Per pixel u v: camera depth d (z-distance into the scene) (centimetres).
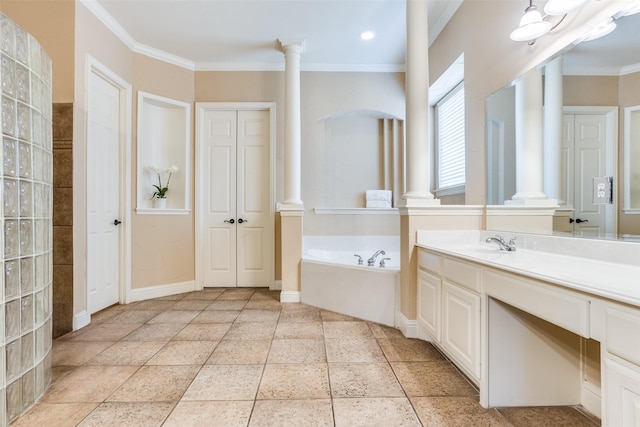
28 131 158
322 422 142
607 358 93
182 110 376
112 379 178
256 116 393
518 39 181
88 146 268
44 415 148
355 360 200
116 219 320
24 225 153
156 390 167
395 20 304
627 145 138
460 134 331
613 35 142
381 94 392
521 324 154
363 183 412
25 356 151
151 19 299
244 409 151
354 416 146
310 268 320
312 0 275
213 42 339
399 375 182
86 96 265
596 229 150
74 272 251
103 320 274
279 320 274
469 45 264
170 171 363
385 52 362
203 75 383
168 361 199
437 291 201
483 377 153
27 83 158
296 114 339
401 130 404
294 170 338
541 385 155
